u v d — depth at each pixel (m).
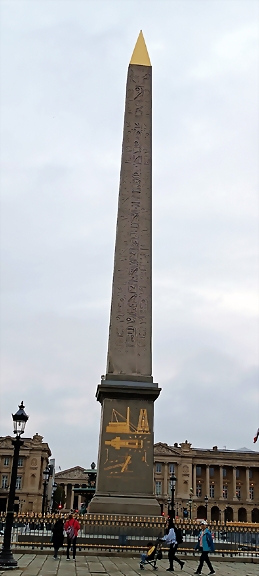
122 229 29.36
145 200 30.19
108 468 25.64
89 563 19.66
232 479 124.00
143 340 27.80
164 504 117.31
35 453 117.69
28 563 18.80
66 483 126.50
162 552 23.41
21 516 24.55
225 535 27.88
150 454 26.05
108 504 24.80
